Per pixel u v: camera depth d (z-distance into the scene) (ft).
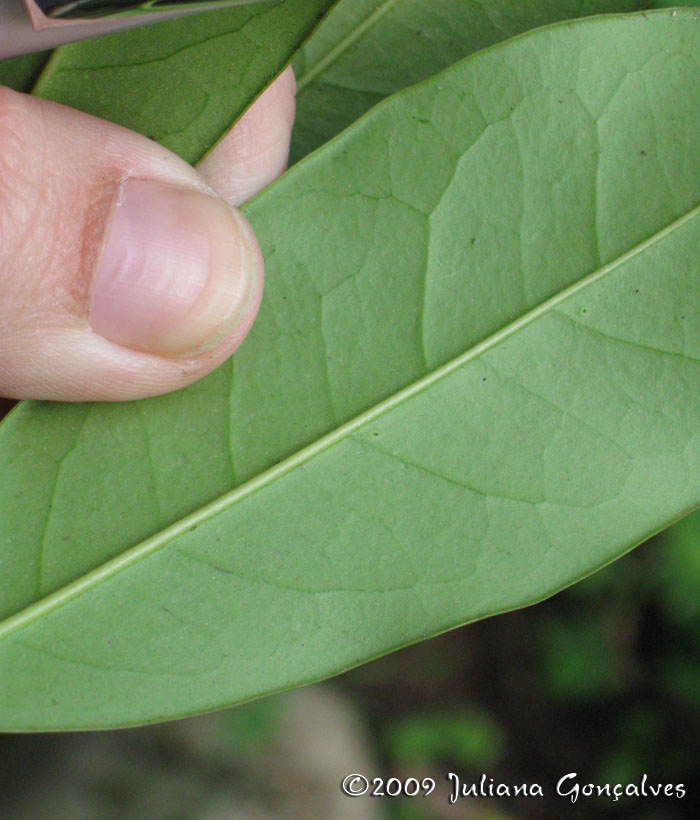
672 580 1.52
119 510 0.64
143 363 0.64
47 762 1.47
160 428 0.64
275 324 0.64
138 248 0.64
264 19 0.62
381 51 0.67
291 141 0.68
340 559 0.64
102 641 0.63
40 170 0.64
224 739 1.61
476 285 0.64
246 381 0.64
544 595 0.63
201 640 0.63
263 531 0.64
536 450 0.64
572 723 1.90
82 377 0.64
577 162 0.64
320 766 1.70
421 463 0.64
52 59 0.63
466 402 0.64
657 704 1.77
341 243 0.64
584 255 0.64
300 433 0.64
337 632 0.63
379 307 0.64
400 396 0.64
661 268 0.64
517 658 2.00
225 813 1.53
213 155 0.68
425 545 0.64
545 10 0.66
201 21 0.62
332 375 0.64
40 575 0.63
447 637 2.09
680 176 0.64
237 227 0.64
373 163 0.64
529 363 0.64
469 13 0.66
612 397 0.64
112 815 1.45
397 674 2.06
